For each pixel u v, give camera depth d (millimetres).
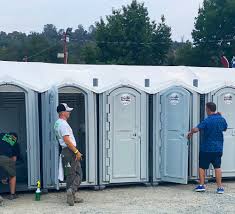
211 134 6113
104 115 6387
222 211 5191
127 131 6512
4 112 7168
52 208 5348
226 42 30188
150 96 6660
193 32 31438
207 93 6777
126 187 6605
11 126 7199
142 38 28438
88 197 5953
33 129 6098
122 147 6484
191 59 31172
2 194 6121
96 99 6383
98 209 5293
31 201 5727
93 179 6352
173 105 6531
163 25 30281
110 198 5895
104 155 6398
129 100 6500
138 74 7297
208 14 30344
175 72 7629
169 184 6816
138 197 5945
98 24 29078
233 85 6879
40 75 6699
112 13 29250
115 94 6438
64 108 5512
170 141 6562
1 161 5746
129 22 28656
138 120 6555
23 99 7238
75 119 7215
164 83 6648
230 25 30016
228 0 29812
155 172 6656
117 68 7367
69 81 6113
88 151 6309
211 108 6156
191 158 6746
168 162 6590
